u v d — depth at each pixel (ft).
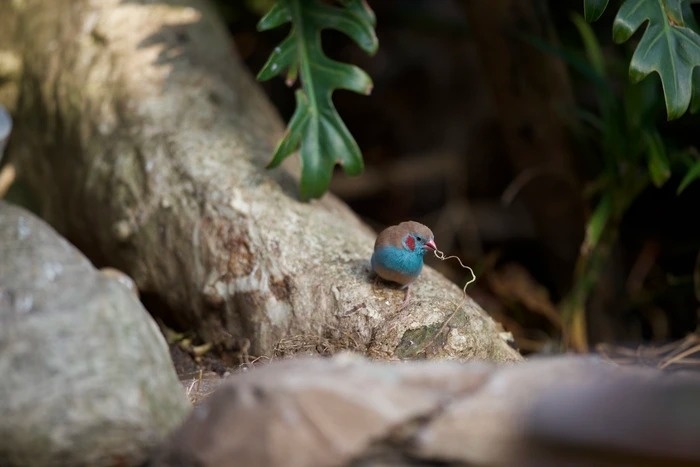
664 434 12.45
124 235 25.08
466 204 39.50
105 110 27.02
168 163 24.77
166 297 24.59
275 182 24.14
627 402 12.88
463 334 19.71
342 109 42.42
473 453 13.08
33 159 29.37
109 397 14.47
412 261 19.80
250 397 13.53
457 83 41.83
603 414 12.80
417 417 13.32
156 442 14.69
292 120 22.99
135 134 25.82
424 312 19.81
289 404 13.20
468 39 38.42
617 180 27.14
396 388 13.70
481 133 40.96
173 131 25.50
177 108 26.27
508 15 28.22
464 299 20.83
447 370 14.26
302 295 21.34
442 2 41.37
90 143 26.81
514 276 35.68
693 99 21.54
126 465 14.57
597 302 30.66
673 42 20.76
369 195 41.27
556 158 30.45
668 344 27.53
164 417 15.10
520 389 13.76
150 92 26.76
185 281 23.80
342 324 20.33
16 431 14.06
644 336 32.40
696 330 29.58
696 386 13.05
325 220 23.25
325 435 13.04
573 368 14.51
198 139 25.20
